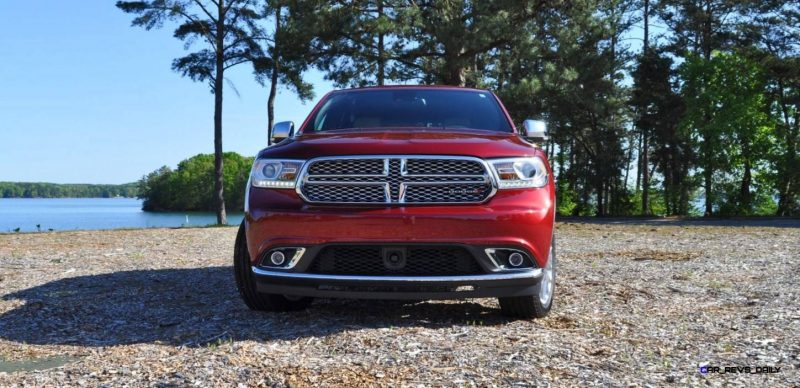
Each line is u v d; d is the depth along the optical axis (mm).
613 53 34375
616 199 44594
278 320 4387
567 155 47594
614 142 42719
